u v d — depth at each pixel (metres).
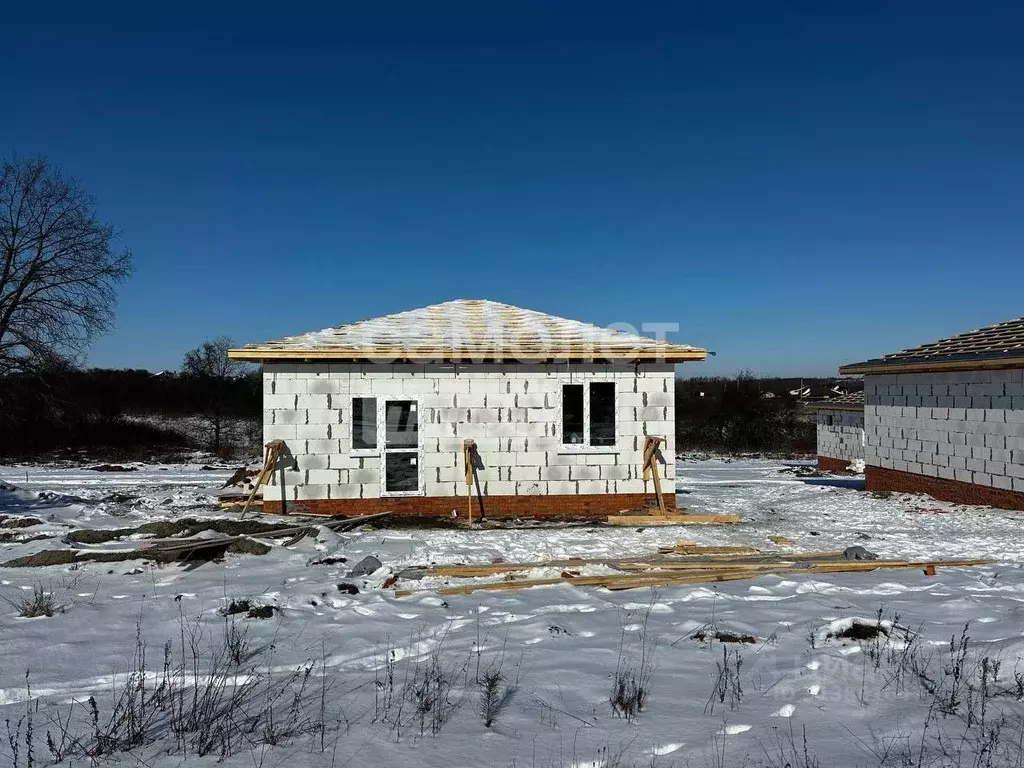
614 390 14.34
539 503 14.12
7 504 15.03
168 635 6.66
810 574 9.10
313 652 6.21
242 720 4.75
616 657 6.07
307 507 13.66
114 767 4.06
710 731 4.59
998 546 11.34
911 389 18.52
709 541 11.76
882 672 5.60
